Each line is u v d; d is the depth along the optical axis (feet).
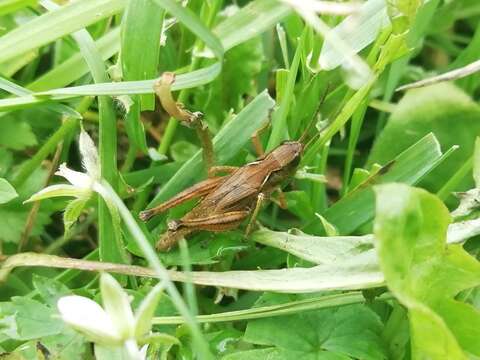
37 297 0.18
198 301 0.19
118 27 0.21
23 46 0.19
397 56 0.19
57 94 0.18
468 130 0.21
